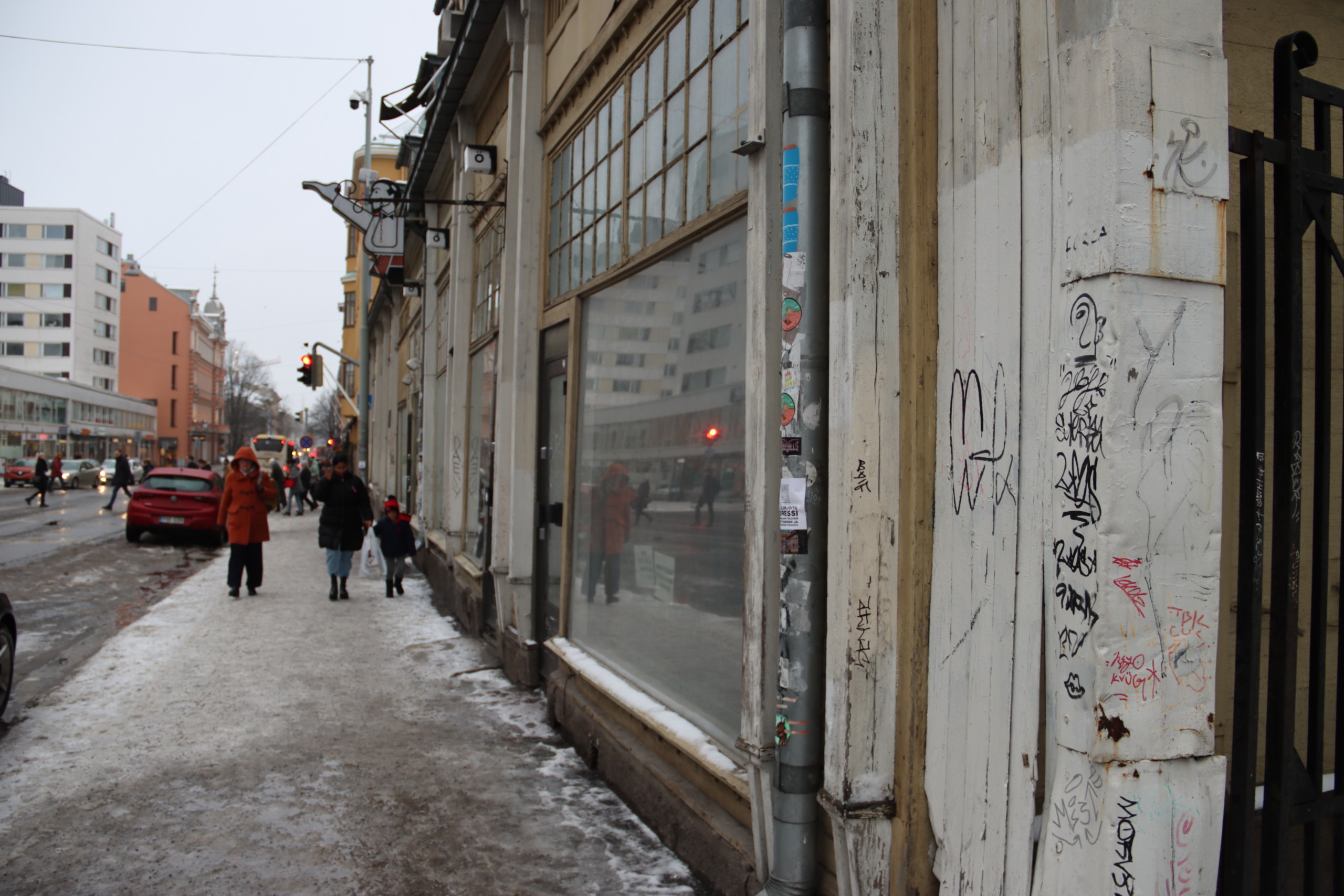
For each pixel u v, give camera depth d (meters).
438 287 13.86
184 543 18.72
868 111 2.76
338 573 11.09
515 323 7.10
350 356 48.72
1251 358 2.33
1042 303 2.21
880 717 2.72
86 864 3.72
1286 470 2.38
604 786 4.73
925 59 2.70
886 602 2.73
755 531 3.31
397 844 3.97
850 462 2.72
